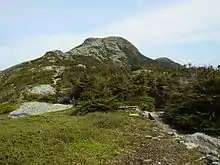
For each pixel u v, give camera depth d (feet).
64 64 329.93
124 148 55.83
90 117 77.77
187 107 83.41
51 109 124.47
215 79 83.41
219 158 57.26
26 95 187.83
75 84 145.69
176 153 56.08
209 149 61.16
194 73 112.06
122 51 505.25
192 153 57.00
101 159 48.91
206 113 77.56
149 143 60.49
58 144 53.06
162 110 112.37
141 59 492.13
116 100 103.35
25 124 70.33
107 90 111.86
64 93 161.17
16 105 140.26
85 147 53.31
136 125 74.74
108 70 177.78
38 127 65.57
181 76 128.47
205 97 79.46
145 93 120.88
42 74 275.59
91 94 110.52
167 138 66.28
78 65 317.01
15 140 53.72
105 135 62.03
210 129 72.84
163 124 82.69
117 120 74.69
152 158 52.06
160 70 159.12
